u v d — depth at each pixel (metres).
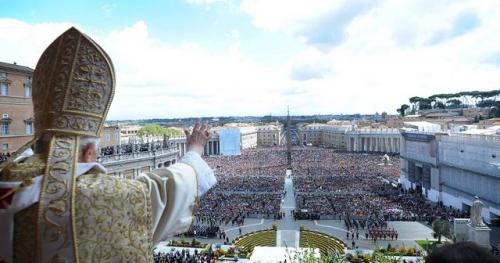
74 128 3.43
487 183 55.69
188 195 3.74
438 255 3.22
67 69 3.45
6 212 3.09
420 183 80.62
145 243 3.31
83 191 3.14
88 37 3.54
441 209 63.56
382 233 49.19
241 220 57.88
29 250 3.05
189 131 4.46
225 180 96.75
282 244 47.09
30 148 3.79
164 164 70.88
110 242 3.11
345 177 101.56
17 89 52.81
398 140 174.62
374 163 135.38
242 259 40.72
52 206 3.06
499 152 52.59
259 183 92.12
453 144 65.38
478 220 40.50
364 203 67.75
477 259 3.07
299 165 132.62
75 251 3.00
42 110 3.51
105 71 3.59
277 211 63.47
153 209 3.49
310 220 59.19
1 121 50.38
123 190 3.27
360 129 196.00
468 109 185.50
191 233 50.91
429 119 167.62
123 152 61.44
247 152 188.88
